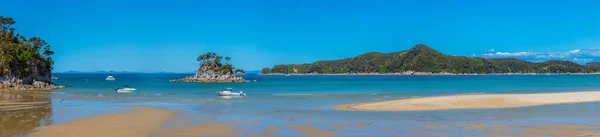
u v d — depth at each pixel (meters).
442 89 82.25
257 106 38.50
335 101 46.62
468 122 24.98
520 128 22.36
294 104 41.47
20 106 37.88
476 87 91.88
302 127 22.98
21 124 24.16
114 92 69.31
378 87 94.69
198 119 26.69
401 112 31.80
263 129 22.28
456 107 35.53
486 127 22.84
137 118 27.06
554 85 103.00
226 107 37.19
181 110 33.34
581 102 40.09
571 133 20.69
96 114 29.72
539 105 37.19
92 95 59.34
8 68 83.38
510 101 40.78
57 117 27.80
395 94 63.28
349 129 22.30
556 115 28.88
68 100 47.72
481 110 33.06
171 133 21.06
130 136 20.31
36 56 94.81
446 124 24.14
